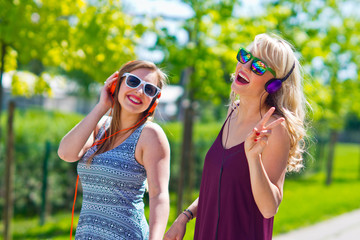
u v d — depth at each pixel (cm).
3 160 763
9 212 563
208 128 1288
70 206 850
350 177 1652
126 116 246
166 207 228
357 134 5122
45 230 692
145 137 236
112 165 233
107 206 232
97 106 252
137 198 237
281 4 820
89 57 509
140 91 238
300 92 226
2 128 876
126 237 229
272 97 221
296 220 763
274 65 214
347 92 1120
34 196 796
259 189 199
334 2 884
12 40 467
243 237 215
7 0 454
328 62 1000
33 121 963
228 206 218
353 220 796
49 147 747
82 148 251
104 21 488
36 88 574
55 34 475
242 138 225
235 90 225
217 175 225
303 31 776
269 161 207
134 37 535
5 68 566
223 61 627
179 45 596
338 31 923
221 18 600
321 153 1817
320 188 1277
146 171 236
